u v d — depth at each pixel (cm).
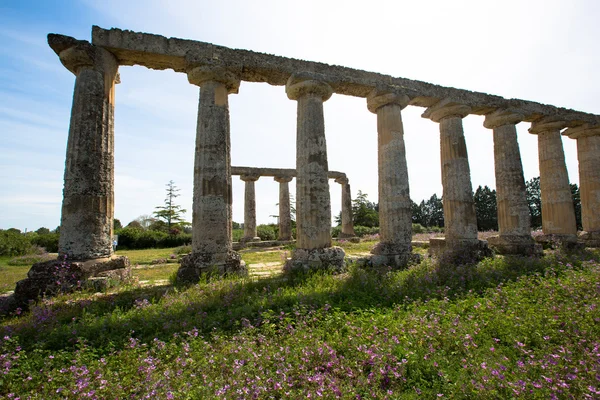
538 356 380
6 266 1480
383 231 1097
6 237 2112
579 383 310
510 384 309
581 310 491
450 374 354
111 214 842
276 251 1850
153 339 445
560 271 797
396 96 1105
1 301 667
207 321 509
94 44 829
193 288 712
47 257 1752
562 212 1426
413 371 364
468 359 382
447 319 503
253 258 1458
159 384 326
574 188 3278
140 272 1096
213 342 445
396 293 650
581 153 1593
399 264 1020
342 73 1060
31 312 575
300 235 975
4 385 341
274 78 1031
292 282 798
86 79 811
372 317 509
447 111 1218
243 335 445
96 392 321
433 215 5716
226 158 932
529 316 482
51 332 464
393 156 1099
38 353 412
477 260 1082
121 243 2947
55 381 348
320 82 1007
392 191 1084
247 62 952
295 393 322
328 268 902
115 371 371
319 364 379
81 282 710
